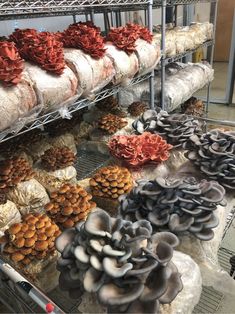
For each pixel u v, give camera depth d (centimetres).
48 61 103
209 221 90
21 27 197
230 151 120
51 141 159
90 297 75
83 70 117
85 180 140
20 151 141
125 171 127
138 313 65
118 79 142
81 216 104
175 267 74
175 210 91
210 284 96
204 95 404
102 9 195
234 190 117
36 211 123
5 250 88
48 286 93
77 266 72
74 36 126
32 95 97
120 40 142
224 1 458
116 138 147
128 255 67
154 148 138
